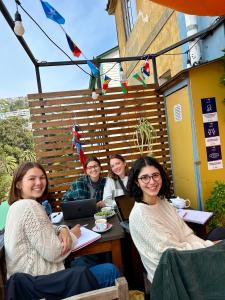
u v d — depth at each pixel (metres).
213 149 3.00
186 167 3.37
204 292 0.90
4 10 2.05
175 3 2.35
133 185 1.61
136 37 6.38
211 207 2.73
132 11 6.69
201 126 2.98
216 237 1.87
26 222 1.48
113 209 2.52
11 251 1.45
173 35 4.21
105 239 1.83
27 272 1.44
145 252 1.39
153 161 1.61
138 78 3.59
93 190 3.08
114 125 3.90
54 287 1.25
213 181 3.02
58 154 3.78
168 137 3.95
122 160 2.97
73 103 3.81
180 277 0.89
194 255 0.91
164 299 0.90
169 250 0.92
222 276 0.91
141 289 2.14
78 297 0.89
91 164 3.01
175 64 4.25
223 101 2.95
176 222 1.60
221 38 3.00
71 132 3.80
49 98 3.75
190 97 2.98
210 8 2.45
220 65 2.96
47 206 2.45
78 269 1.31
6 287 1.26
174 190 3.90
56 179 3.78
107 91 3.89
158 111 3.99
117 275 1.68
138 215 1.43
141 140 3.93
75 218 2.33
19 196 1.71
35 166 1.72
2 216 2.10
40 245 1.46
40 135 3.75
